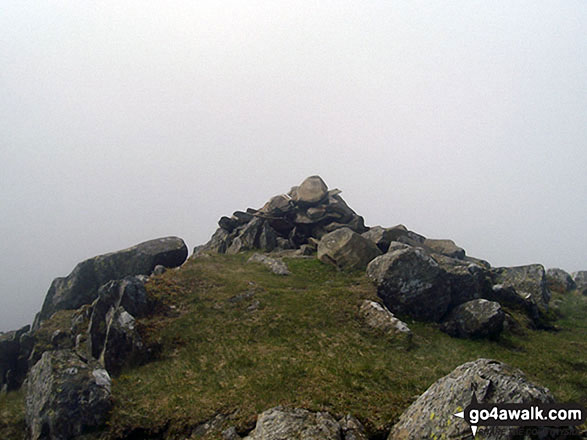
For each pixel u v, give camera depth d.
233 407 13.62
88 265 29.22
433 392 11.37
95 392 14.14
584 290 33.69
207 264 29.52
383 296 24.08
